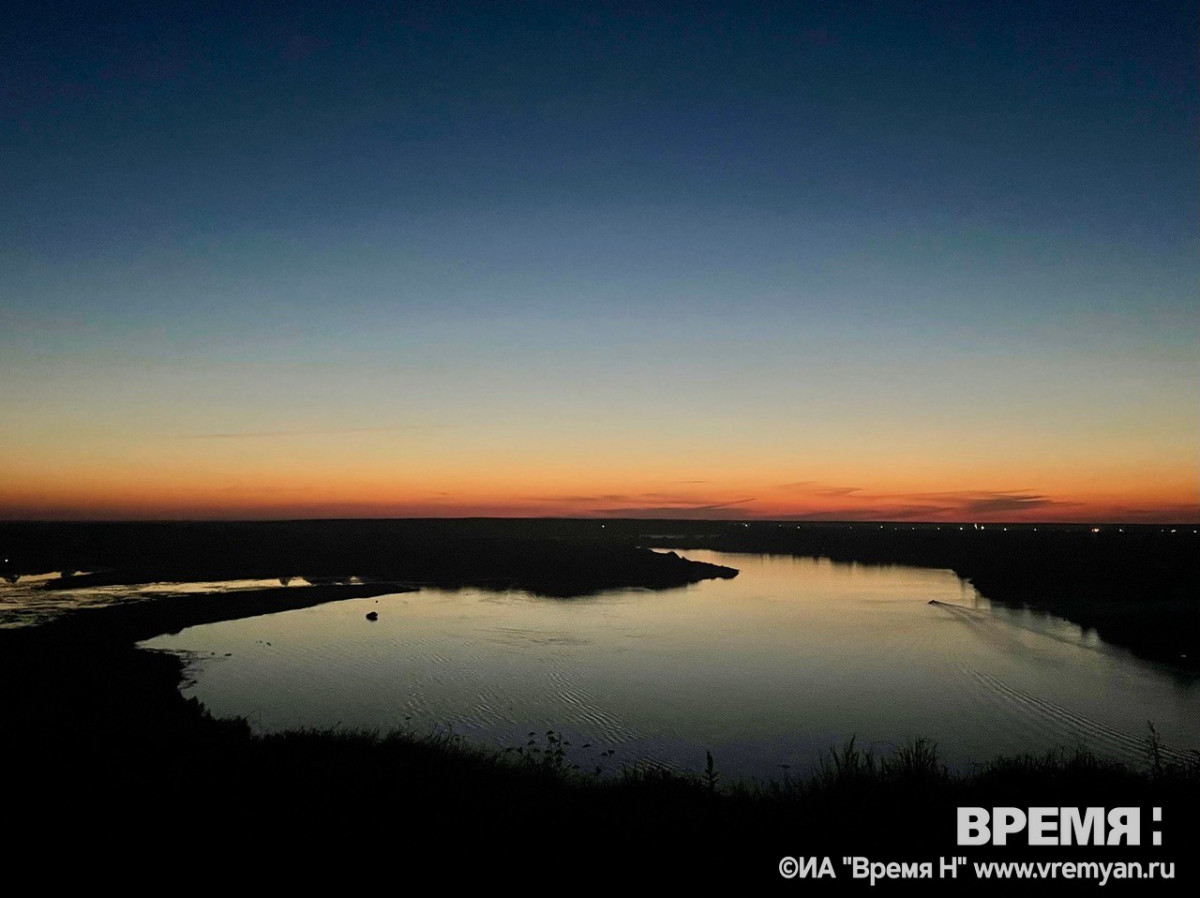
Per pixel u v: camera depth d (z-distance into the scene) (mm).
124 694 27359
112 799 11438
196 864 9273
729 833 9938
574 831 10102
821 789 11711
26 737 16172
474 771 13359
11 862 9359
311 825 10383
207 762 13562
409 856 9430
